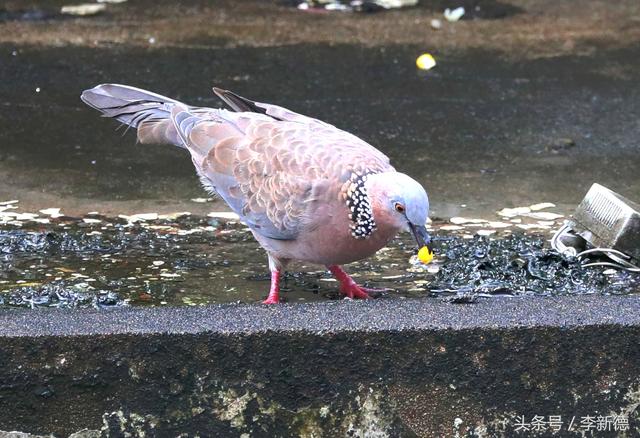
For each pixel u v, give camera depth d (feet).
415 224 28.40
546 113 49.32
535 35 61.31
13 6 64.13
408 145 45.21
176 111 33.30
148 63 54.54
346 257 30.53
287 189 29.94
